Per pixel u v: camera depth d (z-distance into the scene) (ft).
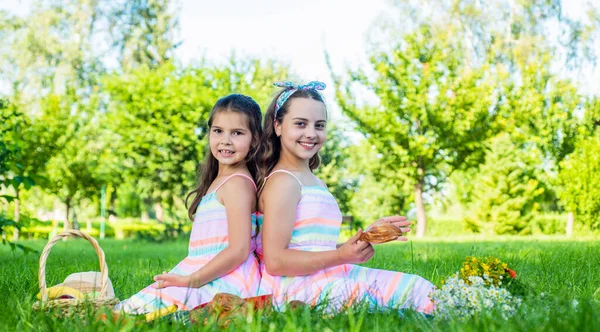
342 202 91.45
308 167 12.92
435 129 96.02
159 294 11.34
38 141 79.20
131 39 109.50
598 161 74.02
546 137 96.58
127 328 9.18
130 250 45.44
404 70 96.07
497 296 10.73
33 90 102.27
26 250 25.73
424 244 48.93
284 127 12.44
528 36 97.86
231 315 10.25
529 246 38.01
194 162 82.64
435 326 9.68
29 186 25.95
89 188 95.14
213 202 12.26
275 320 9.82
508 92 96.32
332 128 87.15
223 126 12.39
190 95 85.76
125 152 87.56
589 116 95.09
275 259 11.70
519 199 95.30
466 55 100.32
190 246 12.49
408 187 104.32
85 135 94.58
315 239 12.11
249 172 12.66
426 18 98.48
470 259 12.60
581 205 74.90
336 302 10.96
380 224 11.12
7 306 11.39
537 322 9.36
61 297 11.76
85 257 32.37
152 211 147.23
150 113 87.45
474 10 99.30
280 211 11.87
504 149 95.76
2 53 104.27
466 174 110.73
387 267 20.33
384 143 97.91
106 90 89.66
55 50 105.09
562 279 15.98
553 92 97.19
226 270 11.68
